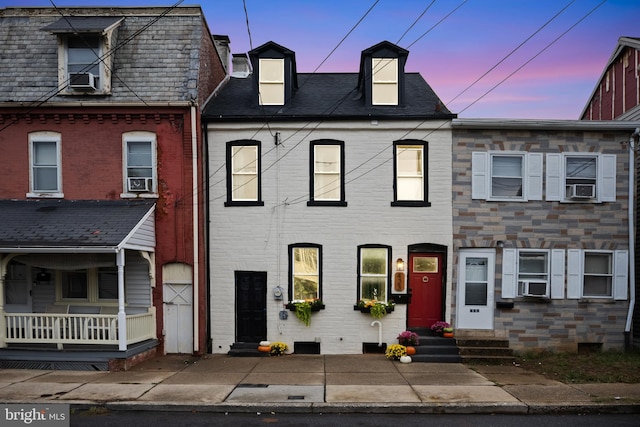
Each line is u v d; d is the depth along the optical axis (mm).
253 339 12750
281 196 12781
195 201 12555
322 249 12680
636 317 12883
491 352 11930
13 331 11602
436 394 8727
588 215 12664
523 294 12453
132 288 12711
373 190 12719
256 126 12812
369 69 13211
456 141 12664
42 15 13719
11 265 12844
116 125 12688
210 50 14398
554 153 12695
